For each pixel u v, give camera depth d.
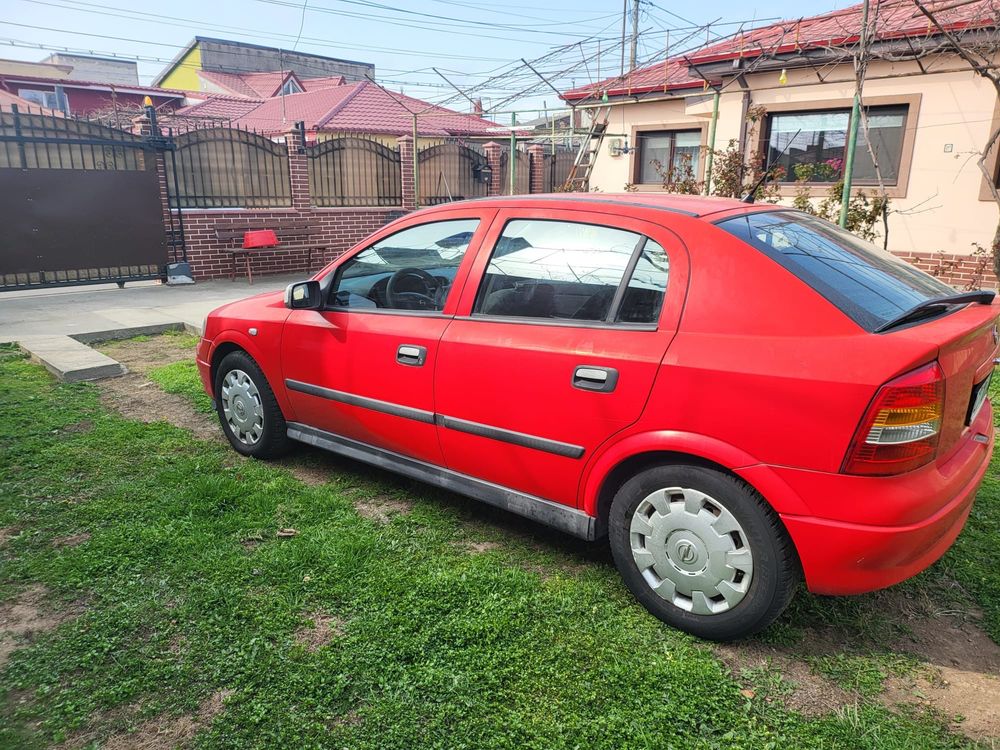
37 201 10.55
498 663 2.59
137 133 12.40
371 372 3.69
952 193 10.22
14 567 3.19
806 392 2.37
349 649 2.65
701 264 2.72
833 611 2.95
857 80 8.32
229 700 2.39
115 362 6.60
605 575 3.20
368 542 3.42
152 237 11.82
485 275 3.34
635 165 14.55
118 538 3.43
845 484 2.34
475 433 3.28
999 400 5.60
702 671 2.55
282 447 4.47
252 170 13.18
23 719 2.31
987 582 3.14
